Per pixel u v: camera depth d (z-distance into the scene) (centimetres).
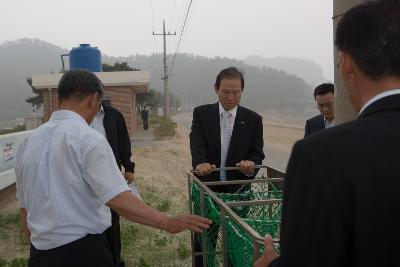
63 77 247
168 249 549
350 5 226
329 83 396
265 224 288
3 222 663
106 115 412
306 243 105
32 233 223
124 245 557
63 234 216
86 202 221
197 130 398
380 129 111
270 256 155
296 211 109
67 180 217
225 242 257
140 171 1192
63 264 215
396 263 104
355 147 109
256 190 392
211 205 297
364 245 103
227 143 392
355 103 127
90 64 1223
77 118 233
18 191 243
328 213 104
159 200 822
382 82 116
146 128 3097
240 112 393
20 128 3272
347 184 105
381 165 106
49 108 2002
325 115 399
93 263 218
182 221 225
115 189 216
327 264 103
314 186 107
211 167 367
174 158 1500
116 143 414
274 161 1438
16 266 493
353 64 121
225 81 379
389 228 104
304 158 112
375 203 104
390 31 112
